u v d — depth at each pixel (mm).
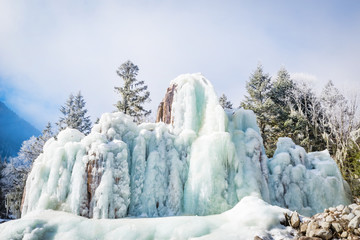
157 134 11578
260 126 28547
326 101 29781
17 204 23953
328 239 6566
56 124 35844
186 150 11617
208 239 6781
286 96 31312
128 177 10148
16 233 7449
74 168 9828
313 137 27859
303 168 12242
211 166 10578
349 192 13031
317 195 11758
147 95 30172
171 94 14094
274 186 11883
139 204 10078
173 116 13211
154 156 10906
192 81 13492
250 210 7918
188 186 10656
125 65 31062
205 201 10164
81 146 10164
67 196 9680
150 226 7613
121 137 11406
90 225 7738
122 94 29781
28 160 32094
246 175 11266
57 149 10164
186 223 7578
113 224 7727
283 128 27359
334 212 7496
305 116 28031
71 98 39625
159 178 10680
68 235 7434
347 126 27672
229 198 10672
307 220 7469
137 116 30516
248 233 6957
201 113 12922
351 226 6559
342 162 20875
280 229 7277
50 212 8859
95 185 9391
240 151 11883
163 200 10438
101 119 11695
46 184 10055
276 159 12516
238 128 12922
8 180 31141
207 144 10984
